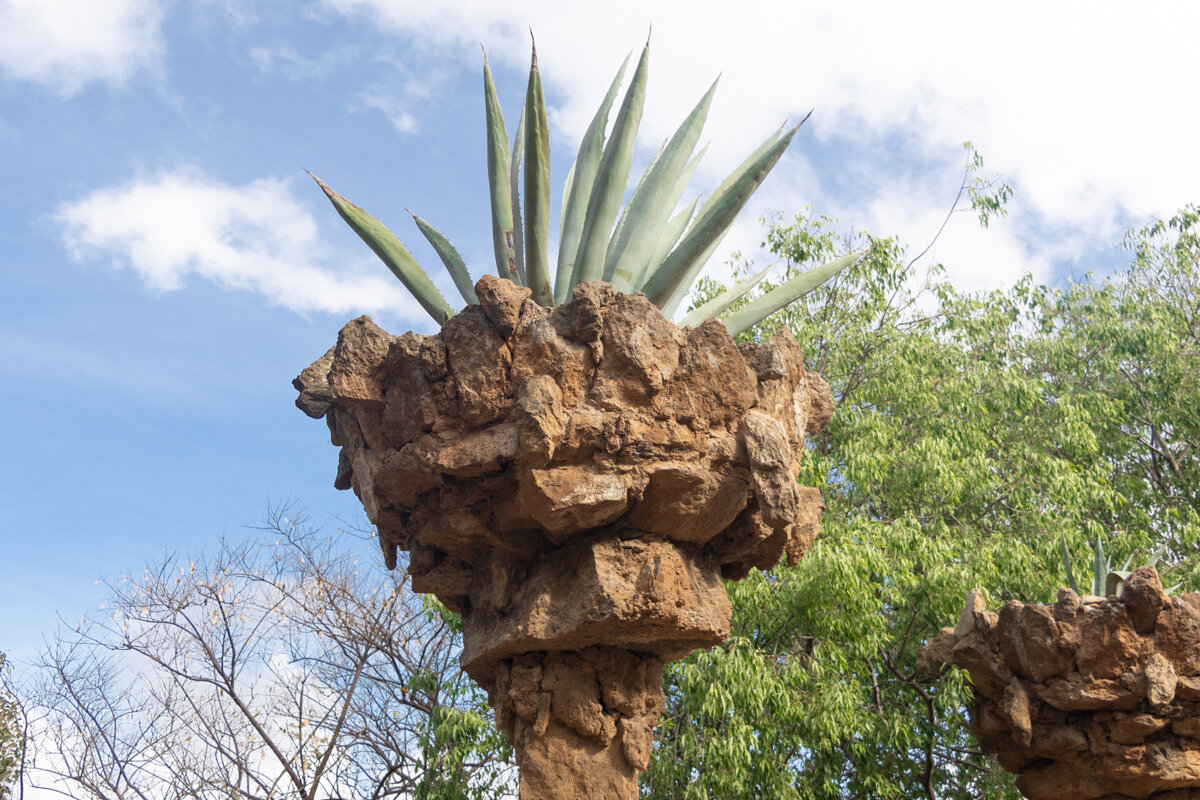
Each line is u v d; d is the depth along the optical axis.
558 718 5.20
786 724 10.28
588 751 5.19
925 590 11.56
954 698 9.72
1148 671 6.92
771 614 10.95
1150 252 20.42
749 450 4.96
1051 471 13.48
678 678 10.67
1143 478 19.58
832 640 10.76
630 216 6.02
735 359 5.11
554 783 5.09
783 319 15.03
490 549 5.49
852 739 10.91
